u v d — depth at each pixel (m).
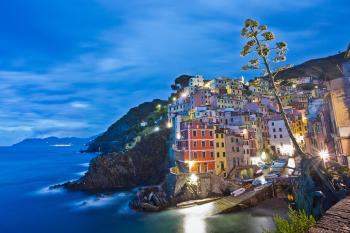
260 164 77.81
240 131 82.31
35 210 64.81
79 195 80.81
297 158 72.50
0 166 188.12
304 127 92.56
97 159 94.88
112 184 90.81
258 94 130.88
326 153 47.19
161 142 100.56
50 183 108.38
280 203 49.44
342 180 29.52
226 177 70.06
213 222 44.81
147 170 95.69
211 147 70.56
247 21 31.88
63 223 53.75
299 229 11.59
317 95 111.06
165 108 156.50
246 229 40.22
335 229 9.32
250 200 50.75
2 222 55.62
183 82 170.62
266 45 31.86
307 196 30.05
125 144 136.62
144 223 48.50
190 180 60.97
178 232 42.25
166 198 58.44
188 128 69.31
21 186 102.25
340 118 38.19
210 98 111.38
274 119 98.50
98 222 52.47
